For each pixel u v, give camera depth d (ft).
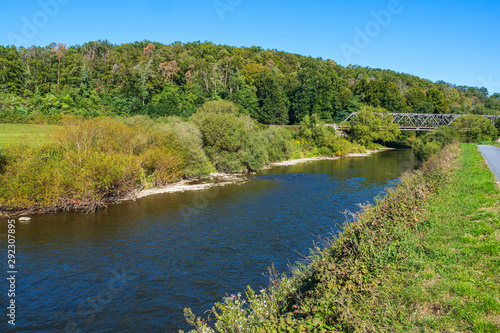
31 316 30.17
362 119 237.45
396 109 293.43
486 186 39.22
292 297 20.67
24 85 205.98
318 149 191.01
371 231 24.14
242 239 49.98
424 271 19.61
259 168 124.47
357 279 18.16
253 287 34.76
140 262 41.88
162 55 317.63
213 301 32.35
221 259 42.57
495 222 26.02
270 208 68.44
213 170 117.08
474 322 14.32
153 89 238.27
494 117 252.21
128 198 77.41
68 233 53.06
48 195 62.54
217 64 299.99
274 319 16.06
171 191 86.22
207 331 21.40
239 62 331.98
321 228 54.70
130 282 36.60
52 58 235.61
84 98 200.03
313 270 23.81
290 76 363.76
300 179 105.40
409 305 16.63
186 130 108.47
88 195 66.80
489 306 15.31
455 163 65.72
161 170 90.27
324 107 270.05
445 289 17.42
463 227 26.18
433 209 31.17
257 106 265.95
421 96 321.73
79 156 71.56
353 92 332.80
